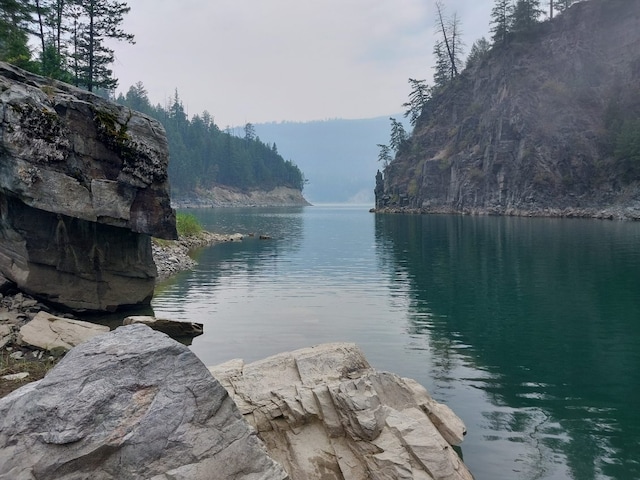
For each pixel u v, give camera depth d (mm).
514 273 38500
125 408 8586
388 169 169375
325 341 22078
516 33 137375
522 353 20359
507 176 119812
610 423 14273
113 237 25016
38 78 23031
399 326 24422
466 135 138625
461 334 23047
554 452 12703
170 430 8555
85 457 8055
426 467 10359
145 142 24438
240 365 15078
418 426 11445
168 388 8945
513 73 128750
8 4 44750
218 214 155125
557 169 113750
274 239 71250
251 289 34000
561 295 30781
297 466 10898
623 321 24812
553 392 16500
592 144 113875
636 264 41000
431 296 31219
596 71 125062
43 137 21125
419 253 52094
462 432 13281
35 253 22094
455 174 134500
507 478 11562
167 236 25375
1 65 21969
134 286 26281
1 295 22172
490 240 61938
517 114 121250
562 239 60500
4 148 20422
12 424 8227
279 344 21609
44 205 21297
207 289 33938
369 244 62281
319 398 12227
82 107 22609
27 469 7863
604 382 17297
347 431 11445
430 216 126125
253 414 12242
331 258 49875
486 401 15773
